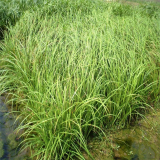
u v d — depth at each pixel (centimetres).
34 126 273
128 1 1248
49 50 445
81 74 365
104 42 447
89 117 315
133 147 315
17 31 541
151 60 459
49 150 279
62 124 284
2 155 285
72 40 479
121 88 341
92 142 317
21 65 427
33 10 641
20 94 404
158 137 339
